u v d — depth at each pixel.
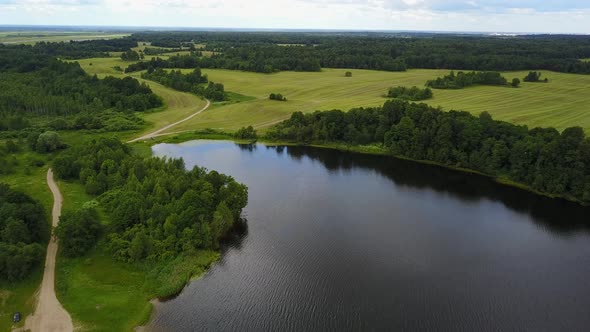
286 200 97.56
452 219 90.00
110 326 56.06
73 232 71.12
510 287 66.94
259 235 81.38
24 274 63.84
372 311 61.09
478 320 59.59
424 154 128.75
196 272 68.75
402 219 89.44
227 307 61.28
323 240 80.00
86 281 64.94
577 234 84.25
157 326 57.00
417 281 68.12
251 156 130.88
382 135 140.00
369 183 110.31
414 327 58.22
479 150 119.00
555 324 59.00
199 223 76.25
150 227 75.06
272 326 57.84
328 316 59.94
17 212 72.25
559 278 69.38
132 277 66.50
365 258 74.25
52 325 55.53
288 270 70.50
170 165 99.94
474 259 74.56
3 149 121.56
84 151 110.38
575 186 99.44
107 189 95.31
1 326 55.03
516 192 104.69
